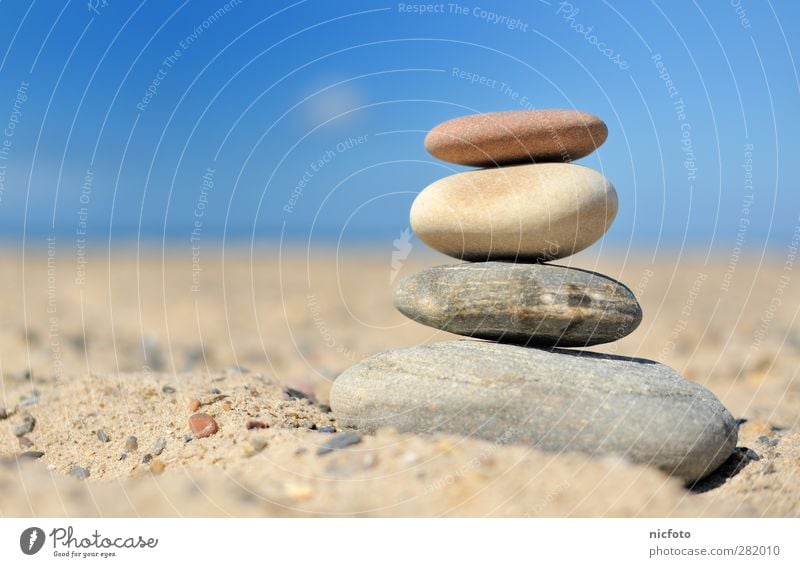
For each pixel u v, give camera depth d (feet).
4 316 33.86
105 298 44.29
